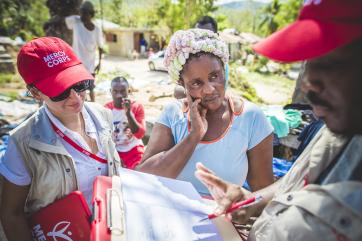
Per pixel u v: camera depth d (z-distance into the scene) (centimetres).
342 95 80
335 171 92
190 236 120
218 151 174
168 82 1321
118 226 116
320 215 83
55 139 168
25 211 177
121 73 1598
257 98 1319
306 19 83
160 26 3400
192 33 162
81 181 179
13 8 2002
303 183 108
